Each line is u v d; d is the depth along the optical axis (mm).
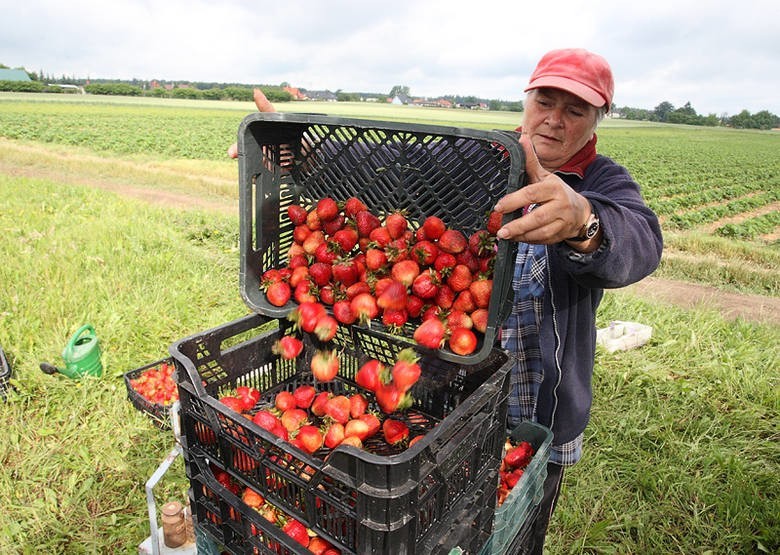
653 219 1955
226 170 20016
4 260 6918
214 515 1744
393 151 1977
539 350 2412
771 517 3318
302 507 1458
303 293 2129
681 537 3246
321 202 2135
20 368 4355
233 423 1500
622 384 4863
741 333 6211
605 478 3697
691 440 4152
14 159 19531
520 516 1936
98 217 10117
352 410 1968
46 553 2902
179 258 7477
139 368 4289
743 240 13953
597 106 2174
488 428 1609
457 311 1876
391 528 1228
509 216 1580
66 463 3479
